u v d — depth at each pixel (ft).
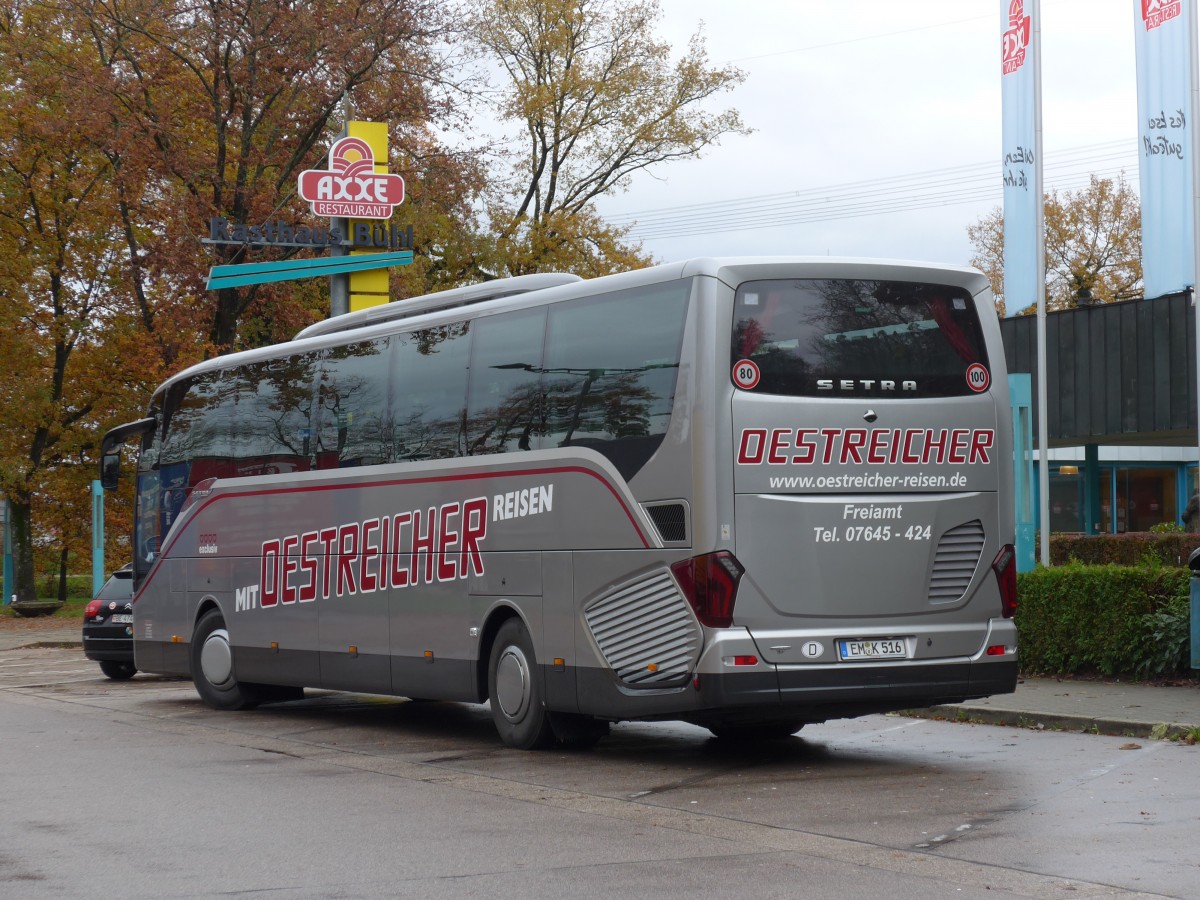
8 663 89.25
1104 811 28.55
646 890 22.54
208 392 58.29
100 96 120.16
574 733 40.86
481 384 42.96
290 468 52.44
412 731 47.85
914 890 22.17
